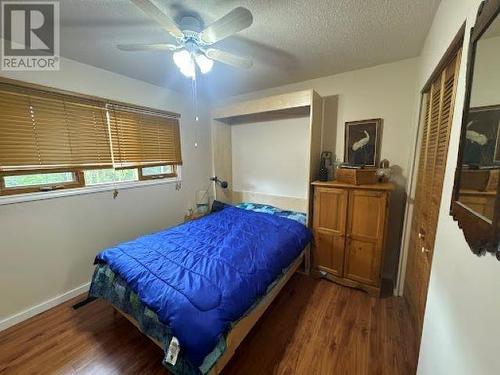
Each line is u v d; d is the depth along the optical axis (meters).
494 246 0.52
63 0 1.27
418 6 1.34
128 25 1.52
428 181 1.49
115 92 2.37
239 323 1.36
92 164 2.22
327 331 1.70
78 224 2.16
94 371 1.41
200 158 3.41
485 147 0.60
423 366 1.08
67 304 2.04
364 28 1.58
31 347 1.59
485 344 0.56
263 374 1.38
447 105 1.19
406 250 2.03
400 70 2.13
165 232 2.18
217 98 3.42
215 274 1.42
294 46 1.83
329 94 2.52
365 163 2.36
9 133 1.72
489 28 0.61
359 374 1.37
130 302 1.45
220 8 1.35
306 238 2.23
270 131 3.08
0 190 1.74
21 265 1.83
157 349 1.56
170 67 2.23
